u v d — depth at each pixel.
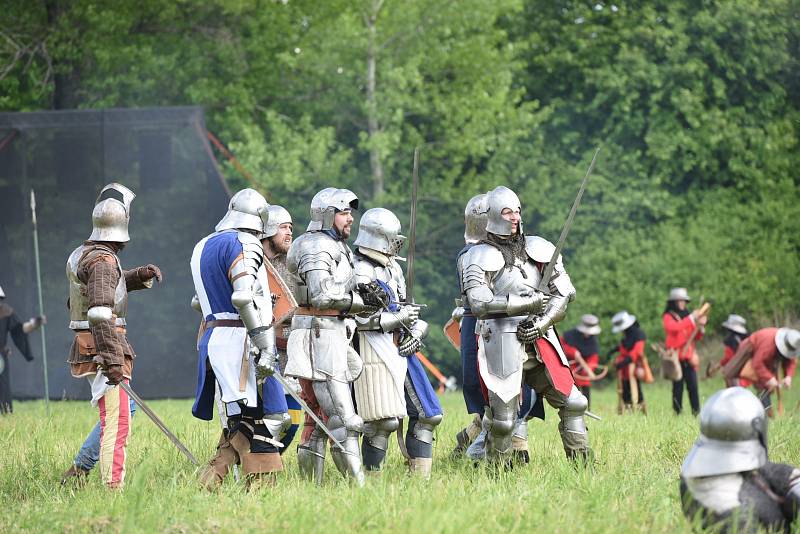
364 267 16.19
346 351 15.69
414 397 16.39
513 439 17.52
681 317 32.69
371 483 14.45
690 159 66.00
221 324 14.77
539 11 69.88
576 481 14.16
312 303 15.30
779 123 68.38
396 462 17.84
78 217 40.44
